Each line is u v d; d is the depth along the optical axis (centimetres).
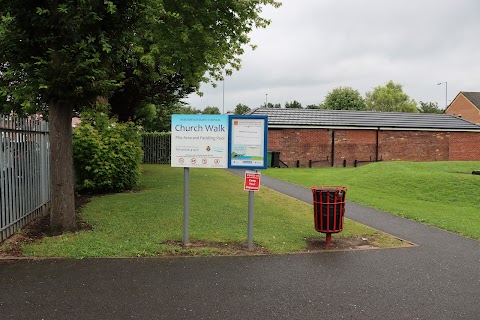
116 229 708
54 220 686
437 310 430
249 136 624
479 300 460
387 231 813
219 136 628
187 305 423
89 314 396
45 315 391
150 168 2055
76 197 1055
